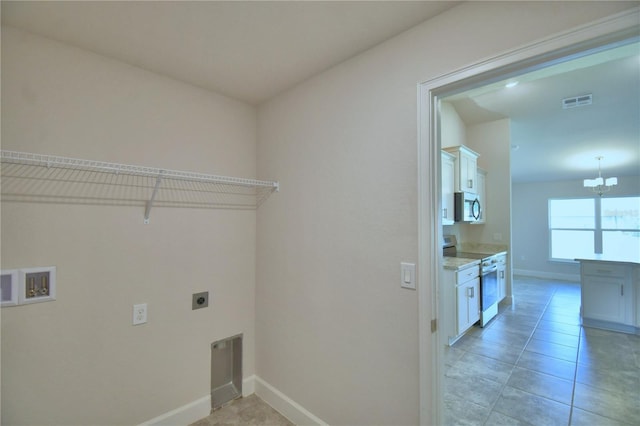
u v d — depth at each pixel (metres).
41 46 1.47
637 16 0.91
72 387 1.54
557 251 7.29
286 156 2.09
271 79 1.94
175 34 1.47
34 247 1.44
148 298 1.79
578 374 2.59
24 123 1.42
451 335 3.11
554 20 1.06
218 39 1.51
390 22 1.39
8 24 1.37
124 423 1.70
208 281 2.06
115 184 1.68
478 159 4.79
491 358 2.90
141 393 1.76
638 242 6.37
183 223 1.95
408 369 1.41
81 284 1.57
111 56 1.66
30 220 1.43
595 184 5.43
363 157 1.62
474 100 3.81
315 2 1.25
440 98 1.43
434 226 1.37
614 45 1.00
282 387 2.07
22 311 1.41
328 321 1.78
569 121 4.03
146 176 1.79
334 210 1.76
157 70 1.81
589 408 2.12
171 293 1.89
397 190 1.47
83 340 1.57
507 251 4.59
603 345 3.19
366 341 1.58
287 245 2.06
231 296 2.18
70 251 1.54
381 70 1.55
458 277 3.15
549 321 3.96
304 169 1.96
